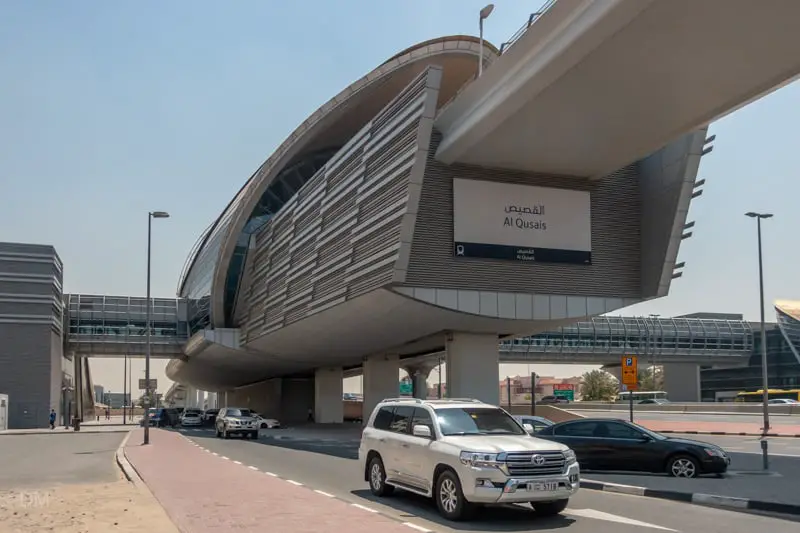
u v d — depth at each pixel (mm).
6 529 10039
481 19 29812
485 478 10734
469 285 30078
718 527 10805
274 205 56156
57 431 49094
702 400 93312
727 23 19375
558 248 31562
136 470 18719
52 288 56656
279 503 12352
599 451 18031
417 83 28078
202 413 67875
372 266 30766
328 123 47719
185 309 70500
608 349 78875
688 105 24828
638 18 19203
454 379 35000
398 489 14609
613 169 31266
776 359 82562
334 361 56531
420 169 27641
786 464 20297
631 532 10383
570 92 23828
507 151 29094
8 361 54531
